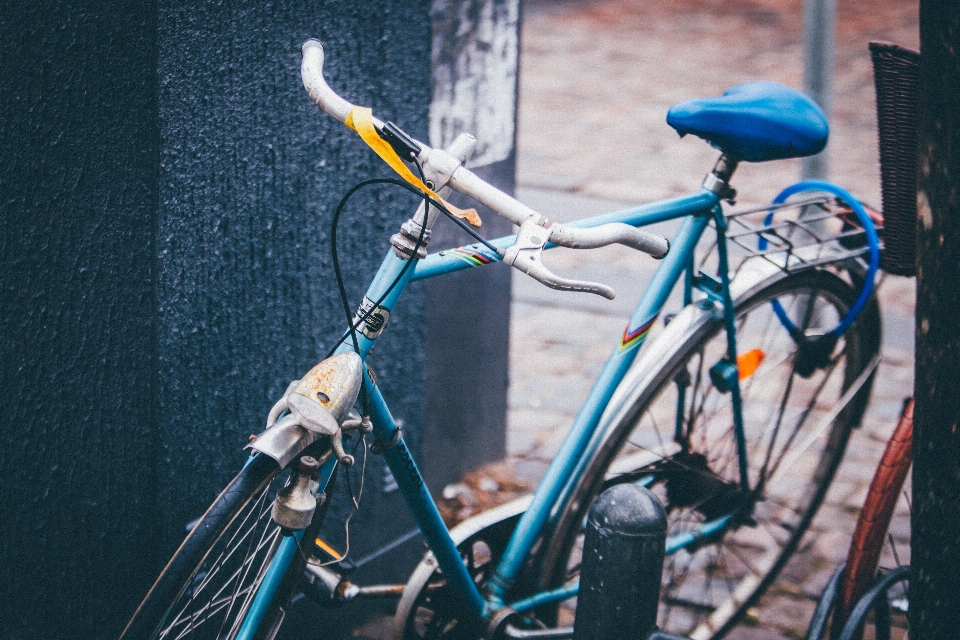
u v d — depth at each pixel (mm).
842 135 8430
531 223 1644
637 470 2488
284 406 1673
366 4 2424
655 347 2422
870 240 2502
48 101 2086
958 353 1595
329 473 1823
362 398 1875
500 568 2283
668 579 2885
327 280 2494
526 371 4445
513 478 3615
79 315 2199
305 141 2357
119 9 2031
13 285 2170
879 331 2852
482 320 3475
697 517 2672
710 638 2752
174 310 2188
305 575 2062
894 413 4121
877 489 2256
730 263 4262
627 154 7801
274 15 2221
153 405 2213
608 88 10047
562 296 5227
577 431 2338
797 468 3674
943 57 1546
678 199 2311
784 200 2719
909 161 2387
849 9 14141
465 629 2314
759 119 2250
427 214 1756
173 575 1540
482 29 3152
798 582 3080
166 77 2055
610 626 1881
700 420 2617
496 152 3336
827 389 3980
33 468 2281
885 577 2293
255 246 2309
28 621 2369
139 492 2279
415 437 2896
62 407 2254
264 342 2383
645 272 5473
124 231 2154
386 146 1701
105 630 2379
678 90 10000
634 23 13336
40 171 2117
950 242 1577
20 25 2045
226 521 1587
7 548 2322
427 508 2084
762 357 2600
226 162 2207
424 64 2627
